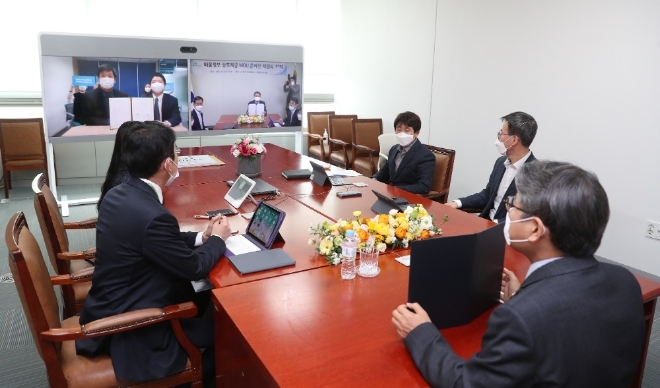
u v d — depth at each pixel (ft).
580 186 3.35
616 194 12.08
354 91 22.34
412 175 11.65
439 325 4.87
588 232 3.35
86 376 5.22
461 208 10.00
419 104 18.38
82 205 16.19
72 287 7.22
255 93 17.31
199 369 5.76
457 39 16.25
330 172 11.96
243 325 4.79
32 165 16.60
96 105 15.16
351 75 22.43
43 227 7.07
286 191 10.13
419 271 4.65
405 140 11.47
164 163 5.89
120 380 5.29
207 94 16.58
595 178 3.43
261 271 6.10
